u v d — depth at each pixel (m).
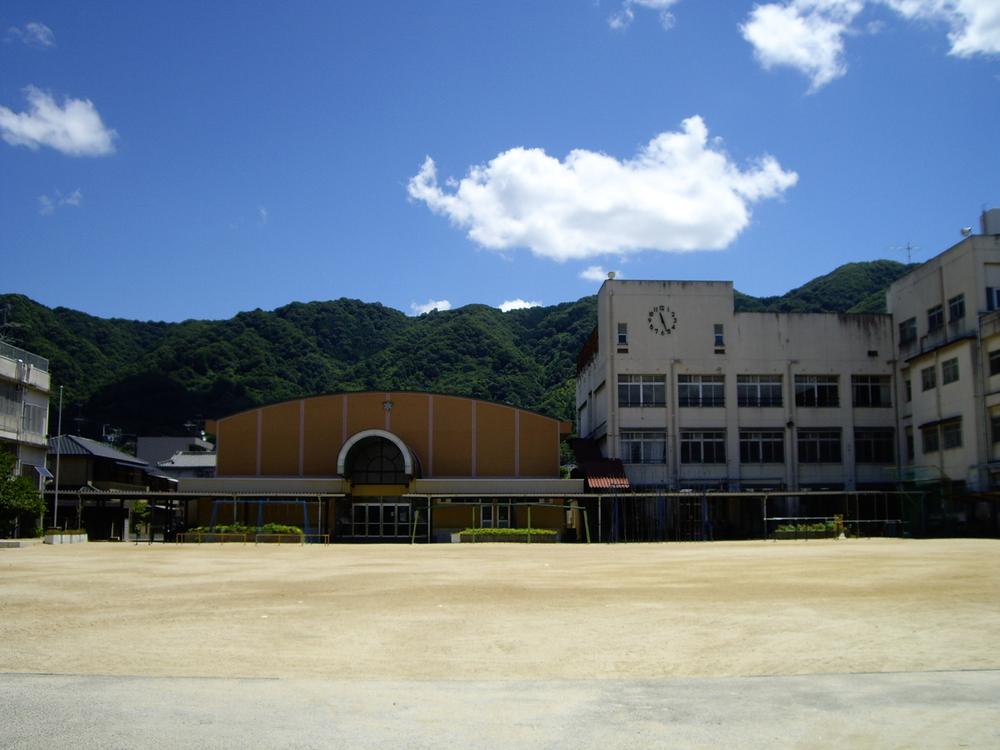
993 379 47.75
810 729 7.48
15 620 14.55
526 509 52.50
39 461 52.75
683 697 8.71
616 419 56.88
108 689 9.07
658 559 29.20
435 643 12.38
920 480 51.84
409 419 54.75
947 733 7.35
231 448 54.62
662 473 56.53
